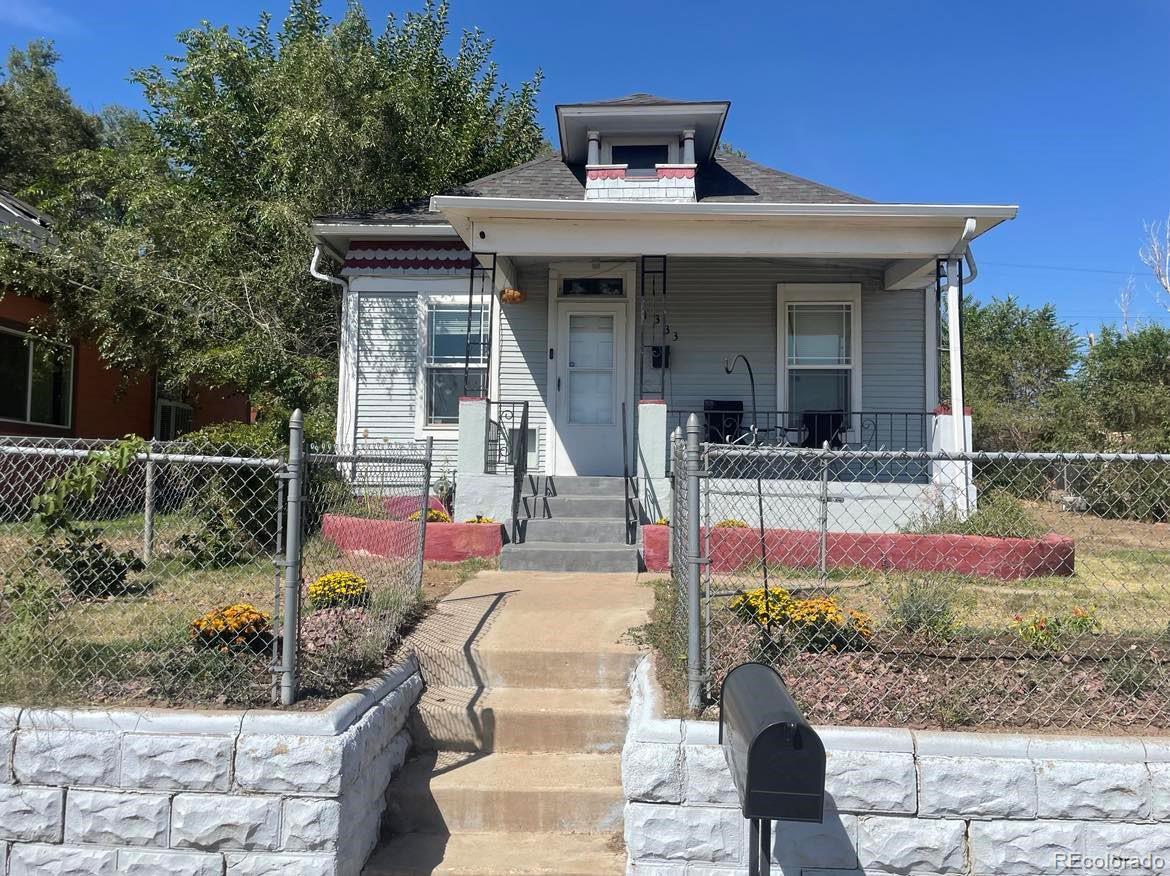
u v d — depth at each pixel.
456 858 3.71
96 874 3.45
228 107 15.48
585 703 4.57
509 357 10.95
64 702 3.71
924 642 4.59
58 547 5.02
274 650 3.88
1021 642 4.56
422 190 15.21
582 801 3.94
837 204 8.78
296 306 12.92
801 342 10.94
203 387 15.37
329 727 3.52
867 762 3.38
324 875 3.38
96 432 13.51
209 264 12.88
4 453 4.15
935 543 7.48
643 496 8.71
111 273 11.66
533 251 8.96
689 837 3.42
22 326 11.60
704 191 10.79
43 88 23.08
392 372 11.14
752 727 2.68
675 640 4.52
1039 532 7.69
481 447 8.80
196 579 6.28
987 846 3.33
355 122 13.55
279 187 13.21
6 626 4.38
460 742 4.43
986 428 19.75
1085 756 3.38
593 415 10.85
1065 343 28.73
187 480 6.48
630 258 10.31
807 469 9.44
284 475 3.89
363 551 7.67
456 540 7.98
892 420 10.77
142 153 15.49
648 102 10.65
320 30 17.00
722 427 10.03
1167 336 21.38
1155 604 6.10
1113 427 17.97
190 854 3.44
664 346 9.27
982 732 3.53
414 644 5.02
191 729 3.52
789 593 5.12
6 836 3.51
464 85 18.00
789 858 3.36
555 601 6.14
